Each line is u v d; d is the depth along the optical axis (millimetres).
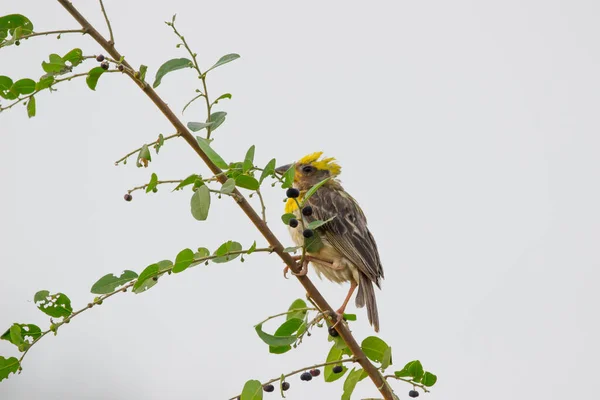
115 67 7641
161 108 7664
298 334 7395
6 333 7348
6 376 7234
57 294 7359
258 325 7352
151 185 7117
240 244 7387
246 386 6973
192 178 7027
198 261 7207
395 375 7805
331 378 8539
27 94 7910
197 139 7461
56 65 7633
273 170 7371
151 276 7129
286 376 7102
